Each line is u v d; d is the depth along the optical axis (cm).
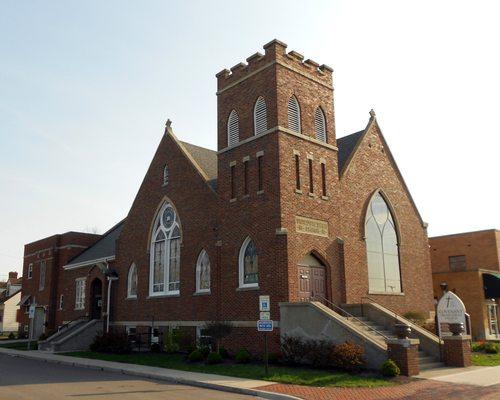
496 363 2075
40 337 3741
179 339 2534
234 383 1590
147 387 1605
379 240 2847
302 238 2272
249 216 2353
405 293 2908
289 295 2131
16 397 1397
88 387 1603
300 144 2388
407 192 3158
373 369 1780
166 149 3053
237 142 2502
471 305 3356
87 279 3694
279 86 2347
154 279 2994
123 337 2727
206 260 2623
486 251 3909
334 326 1917
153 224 3059
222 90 2655
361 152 2866
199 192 2717
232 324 2312
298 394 1409
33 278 4691
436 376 1705
